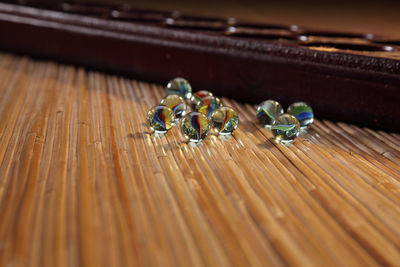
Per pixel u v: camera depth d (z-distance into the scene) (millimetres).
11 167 298
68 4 596
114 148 325
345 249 251
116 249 244
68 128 352
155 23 486
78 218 259
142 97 430
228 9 678
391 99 366
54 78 473
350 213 274
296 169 313
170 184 289
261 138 354
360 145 350
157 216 264
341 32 475
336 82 383
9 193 275
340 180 303
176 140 342
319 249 250
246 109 415
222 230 258
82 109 391
